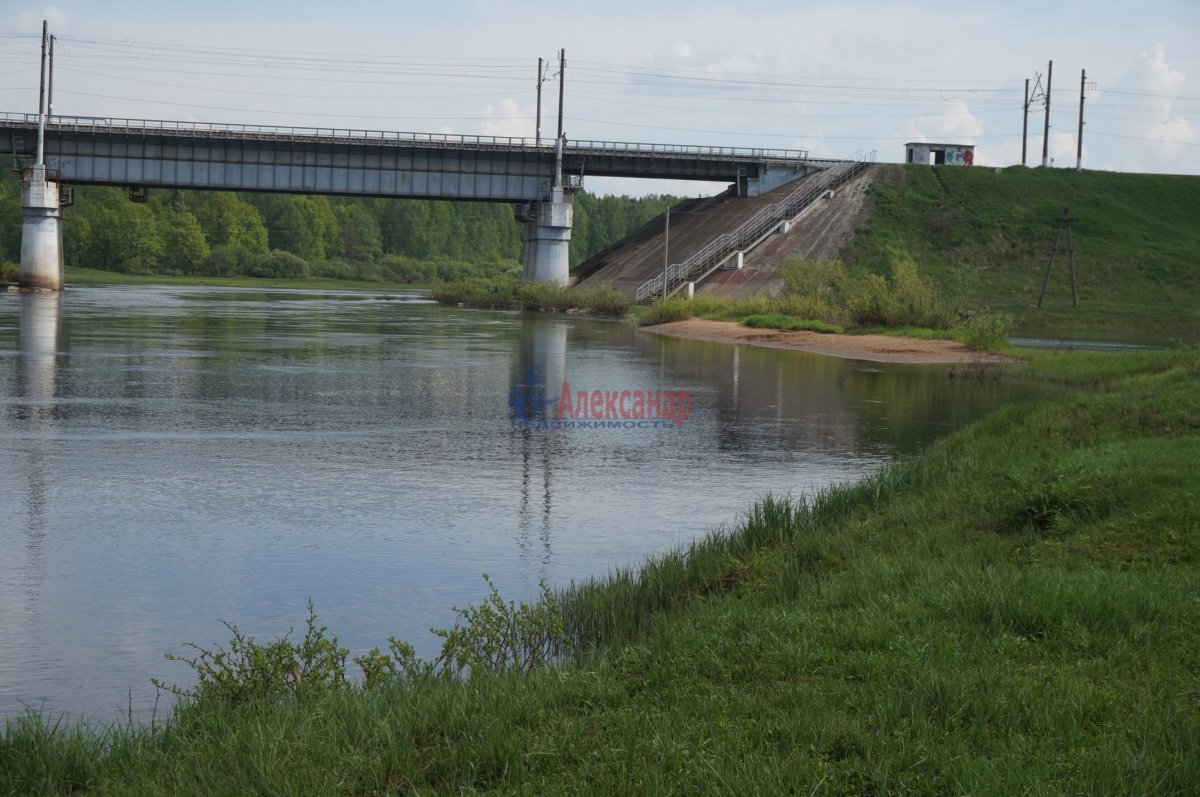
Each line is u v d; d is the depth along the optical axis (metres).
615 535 14.25
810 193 102.19
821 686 7.32
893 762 6.16
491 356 42.78
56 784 6.74
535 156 95.94
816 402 29.39
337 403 27.30
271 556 13.00
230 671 8.31
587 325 69.75
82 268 171.62
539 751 6.51
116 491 16.36
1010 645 7.98
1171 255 95.88
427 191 93.50
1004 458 16.39
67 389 28.45
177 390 28.95
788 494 16.28
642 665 8.09
